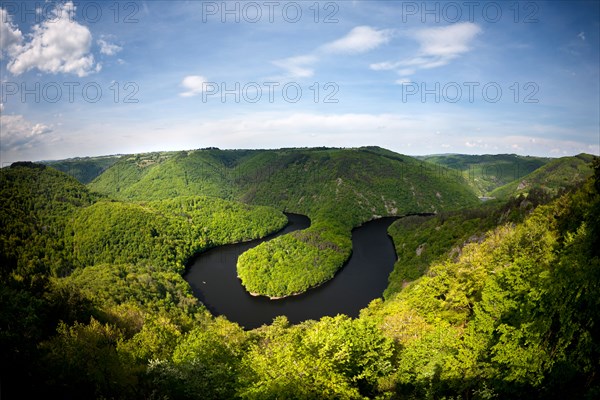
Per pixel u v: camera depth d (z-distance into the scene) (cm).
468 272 5588
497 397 2967
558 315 2945
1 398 2942
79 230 19188
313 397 2627
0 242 15825
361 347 3591
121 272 13475
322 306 14075
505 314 3422
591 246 3825
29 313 4106
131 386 3472
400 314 5722
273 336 7262
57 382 3294
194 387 3203
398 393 3569
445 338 3756
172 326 6438
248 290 15862
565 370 2759
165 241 19650
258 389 2655
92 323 4975
